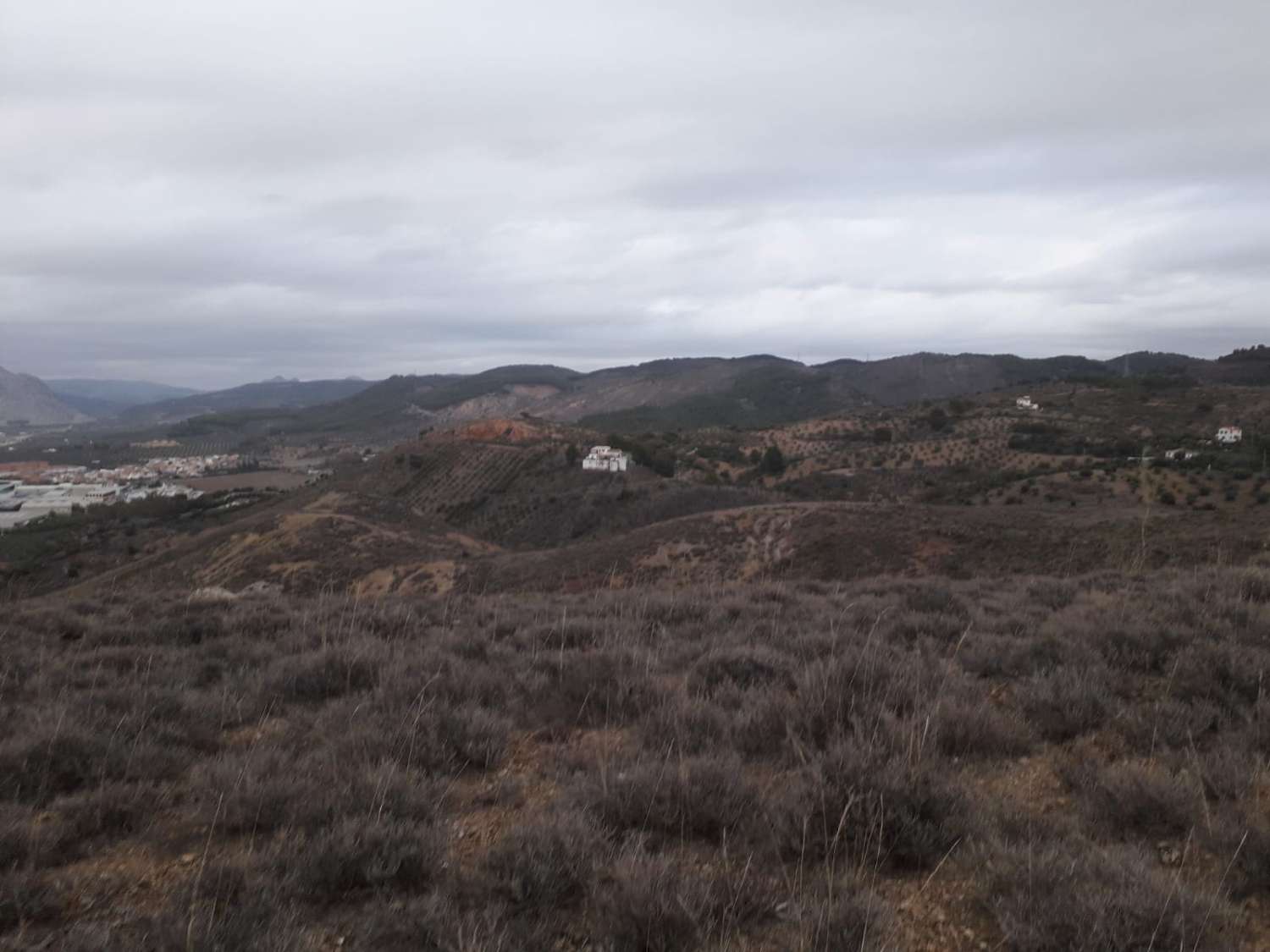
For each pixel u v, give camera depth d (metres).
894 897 3.73
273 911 3.59
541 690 6.98
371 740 5.51
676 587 16.11
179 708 6.70
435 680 6.92
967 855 4.00
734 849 4.21
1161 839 4.19
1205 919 3.29
